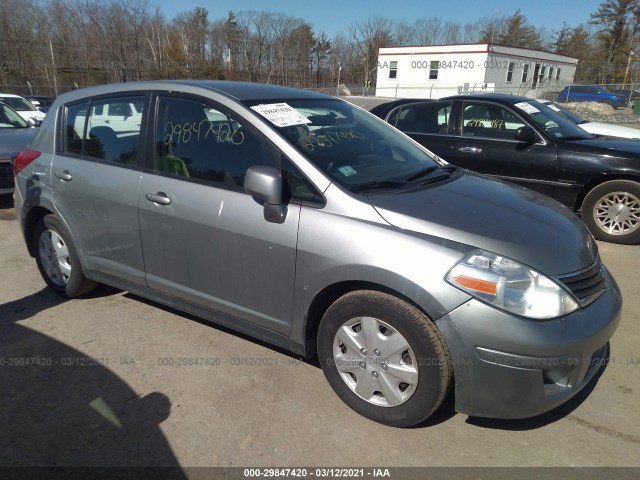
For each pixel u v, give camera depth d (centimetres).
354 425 261
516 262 230
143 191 321
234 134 294
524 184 593
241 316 299
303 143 284
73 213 367
